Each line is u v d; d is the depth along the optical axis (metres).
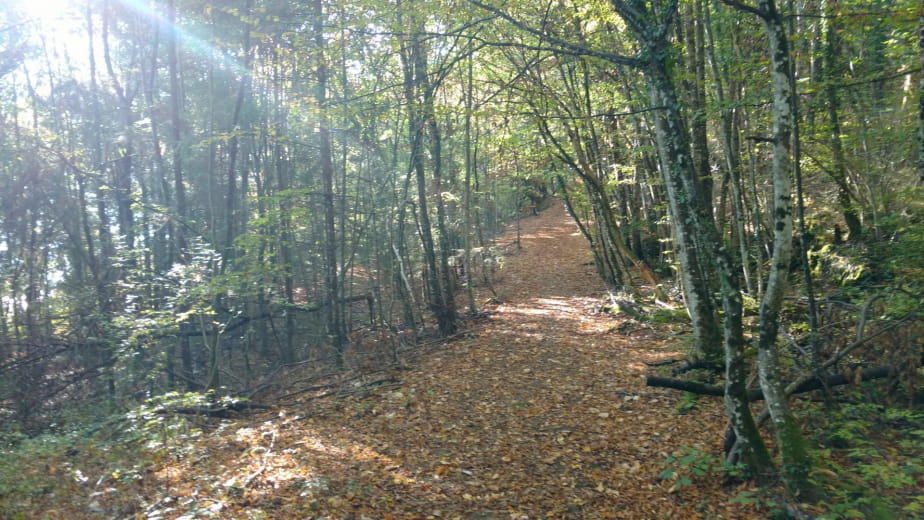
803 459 5.27
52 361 11.70
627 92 13.23
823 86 7.70
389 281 18.19
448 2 10.84
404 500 6.12
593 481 6.45
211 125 15.33
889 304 7.17
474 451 7.46
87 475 6.74
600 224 17.72
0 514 5.70
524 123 15.20
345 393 10.40
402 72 14.70
